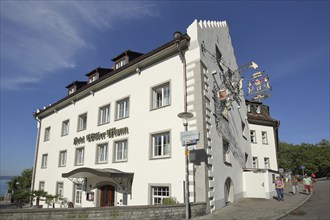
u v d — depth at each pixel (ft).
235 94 56.85
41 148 90.58
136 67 57.52
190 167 43.11
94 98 69.10
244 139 75.25
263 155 99.71
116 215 30.01
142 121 53.47
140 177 50.47
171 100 49.06
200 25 50.31
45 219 26.40
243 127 79.15
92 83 68.49
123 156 56.49
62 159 78.84
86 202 63.05
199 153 42.70
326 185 90.02
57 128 83.71
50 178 81.05
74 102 77.41
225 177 50.47
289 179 130.72
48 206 78.07
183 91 47.55
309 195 64.34
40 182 86.43
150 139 50.85
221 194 46.65
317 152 181.88
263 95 51.52
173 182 44.83
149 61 54.95
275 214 39.58
